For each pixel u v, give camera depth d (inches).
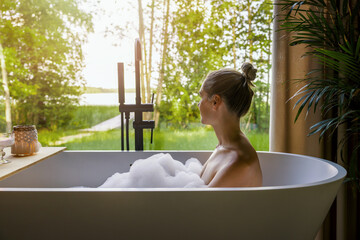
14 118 108.3
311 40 60.6
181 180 44.9
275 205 34.7
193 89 112.8
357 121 58.2
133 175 47.0
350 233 65.7
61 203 34.1
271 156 58.9
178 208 34.0
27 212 34.4
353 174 54.4
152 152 61.2
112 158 61.5
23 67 108.3
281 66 65.8
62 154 61.6
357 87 52.3
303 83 64.3
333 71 63.2
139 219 34.4
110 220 34.5
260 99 106.9
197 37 110.8
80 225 34.7
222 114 41.9
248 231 35.4
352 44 52.6
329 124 52.2
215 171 42.2
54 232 35.0
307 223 37.0
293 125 65.5
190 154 61.5
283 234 36.3
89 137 111.5
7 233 35.1
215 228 34.9
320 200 36.7
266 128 106.7
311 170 52.6
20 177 59.1
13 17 105.8
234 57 110.3
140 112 60.7
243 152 39.2
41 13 107.0
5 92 107.0
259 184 38.8
